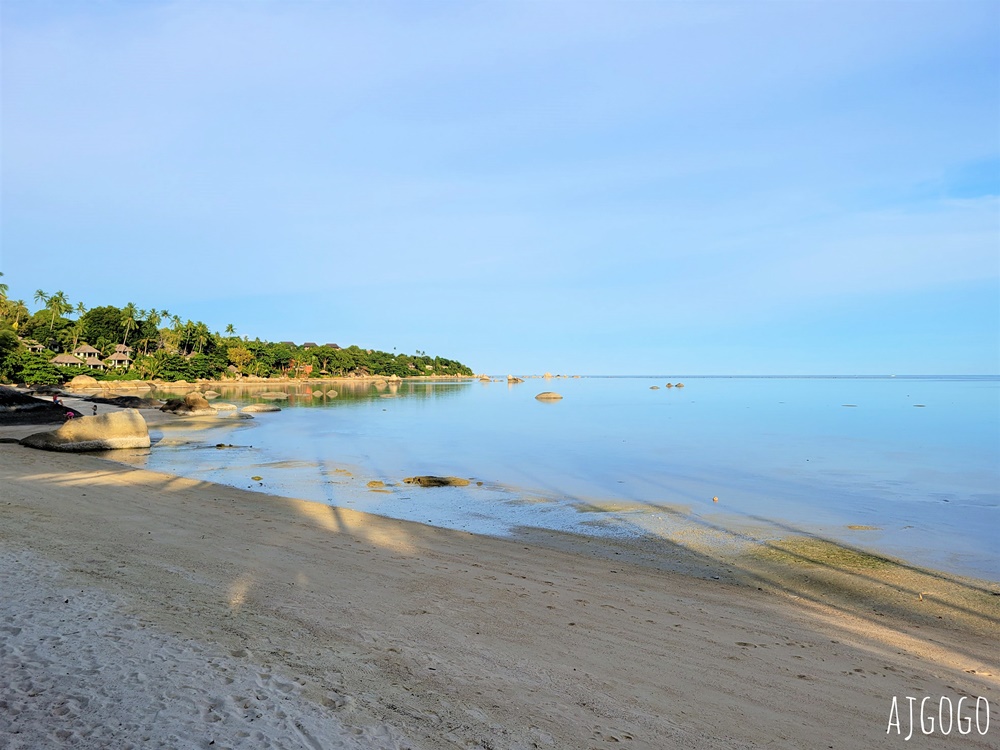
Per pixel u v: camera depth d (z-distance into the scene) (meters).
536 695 5.80
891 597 10.47
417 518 15.99
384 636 7.01
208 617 7.02
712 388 160.38
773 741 5.35
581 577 10.82
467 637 7.23
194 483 19.31
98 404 56.72
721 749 5.12
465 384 189.38
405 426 45.72
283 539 12.19
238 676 5.50
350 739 4.64
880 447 32.56
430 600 8.65
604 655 7.03
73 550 9.57
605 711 5.61
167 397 83.25
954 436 38.19
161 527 12.39
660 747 5.06
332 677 5.72
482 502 18.27
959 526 15.54
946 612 9.81
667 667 6.81
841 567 12.12
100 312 141.88
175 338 143.00
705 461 27.48
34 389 74.06
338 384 156.00
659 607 9.23
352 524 14.44
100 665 5.46
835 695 6.41
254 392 108.25
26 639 5.87
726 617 8.95
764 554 13.01
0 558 8.59
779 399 95.19
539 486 21.11
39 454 24.12
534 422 50.16
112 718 4.63
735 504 18.20
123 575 8.37
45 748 4.18
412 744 4.68
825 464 26.52
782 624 8.80
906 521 16.08
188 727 4.59
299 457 27.94
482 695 5.68
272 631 6.79
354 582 9.31
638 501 18.58
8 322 114.75
